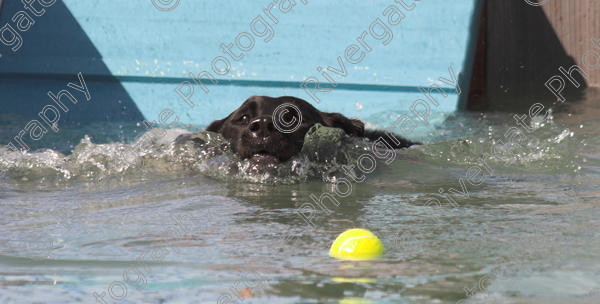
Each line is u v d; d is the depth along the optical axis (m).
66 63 25.20
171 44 25.78
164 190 13.88
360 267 8.49
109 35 25.83
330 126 17.84
